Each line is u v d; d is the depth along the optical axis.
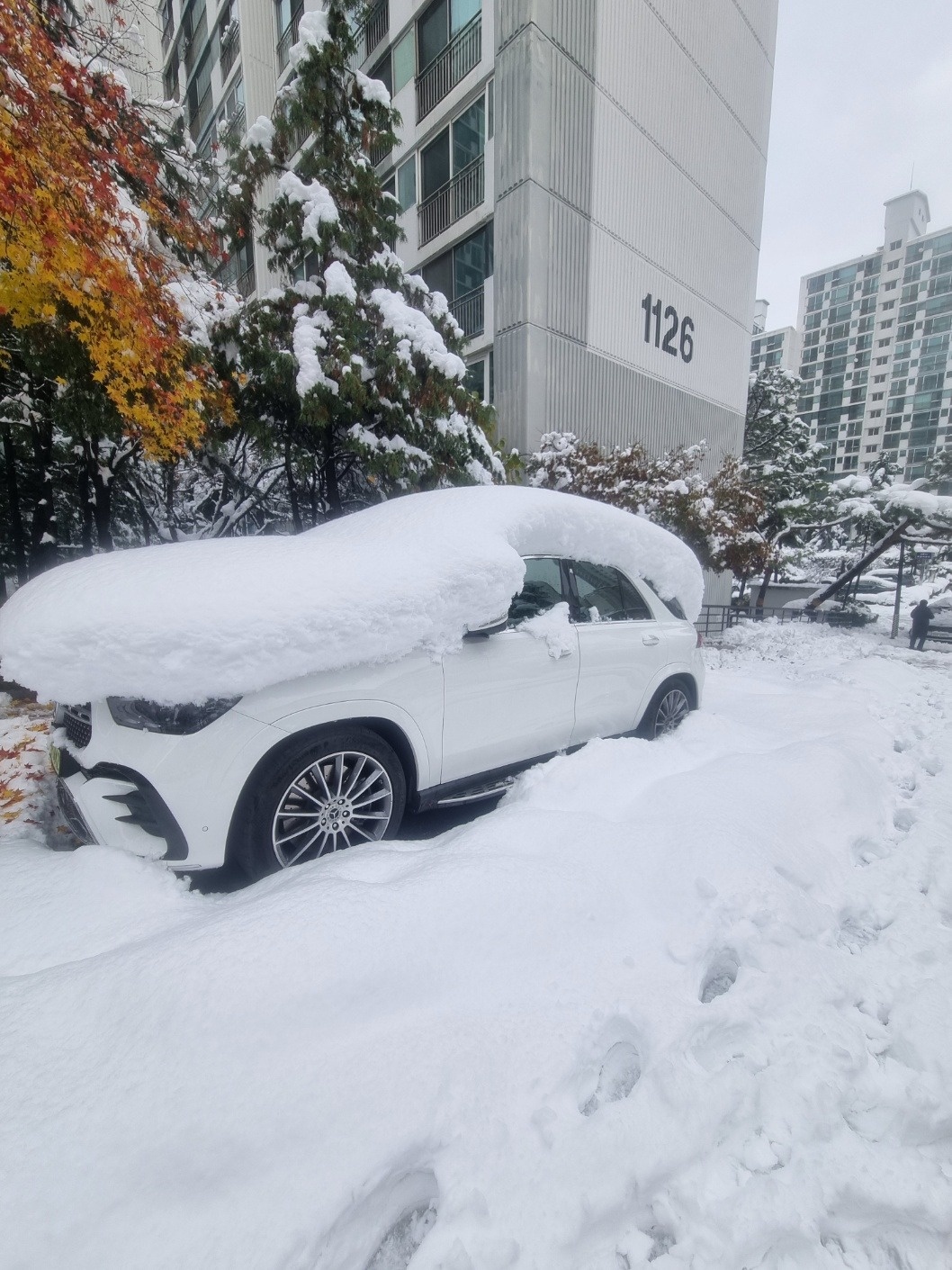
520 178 11.14
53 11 4.71
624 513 4.05
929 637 15.51
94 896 2.07
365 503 8.05
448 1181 1.27
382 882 2.03
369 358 6.47
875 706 5.73
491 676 2.95
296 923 1.71
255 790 2.29
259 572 2.43
